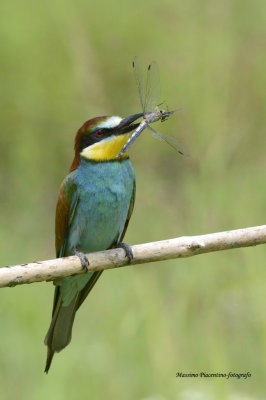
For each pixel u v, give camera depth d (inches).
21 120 609.6
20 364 430.0
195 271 435.5
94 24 633.0
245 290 422.0
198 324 416.5
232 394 384.8
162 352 397.1
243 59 589.0
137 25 628.1
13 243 549.6
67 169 599.2
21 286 487.5
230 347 411.8
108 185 362.9
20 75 617.3
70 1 637.3
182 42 606.5
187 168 547.2
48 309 478.3
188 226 507.8
